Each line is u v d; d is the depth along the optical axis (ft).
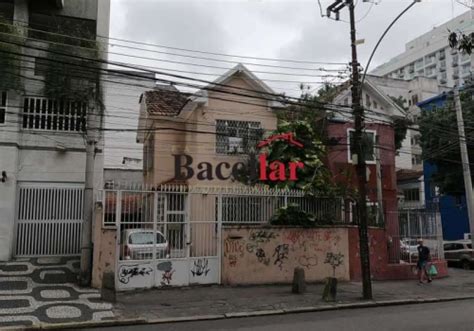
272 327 33.76
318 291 50.83
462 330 31.94
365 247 48.57
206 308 41.11
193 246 51.67
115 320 35.81
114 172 103.45
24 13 62.03
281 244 55.57
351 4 51.06
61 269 52.06
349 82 57.21
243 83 70.18
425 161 112.57
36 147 59.47
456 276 71.51
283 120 71.97
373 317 38.11
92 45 61.93
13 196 56.90
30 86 59.67
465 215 115.24
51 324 34.12
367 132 78.23
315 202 60.23
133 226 49.21
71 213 59.72
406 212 68.33
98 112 61.36
